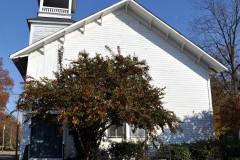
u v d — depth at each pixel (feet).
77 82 28.37
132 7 50.29
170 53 49.98
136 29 50.44
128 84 28.99
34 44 44.01
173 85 48.60
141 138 43.80
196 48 47.78
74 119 26.55
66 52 46.78
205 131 47.26
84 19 47.14
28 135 41.86
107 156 42.70
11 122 184.55
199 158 41.06
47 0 75.72
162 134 46.16
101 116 27.20
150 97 30.71
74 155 41.91
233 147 41.47
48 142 42.57
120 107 26.81
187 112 47.73
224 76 73.46
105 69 30.42
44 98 27.86
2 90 112.16
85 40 48.21
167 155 39.65
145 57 49.26
